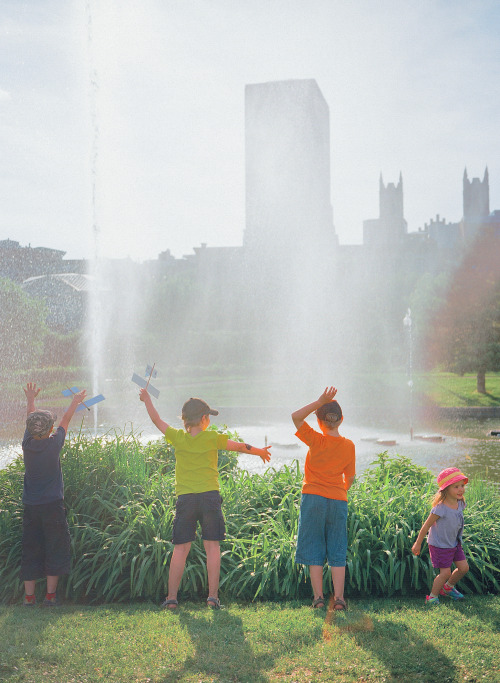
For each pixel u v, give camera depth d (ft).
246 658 12.82
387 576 17.94
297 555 16.66
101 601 17.87
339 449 16.61
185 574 17.76
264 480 23.34
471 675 12.00
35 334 135.33
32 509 17.02
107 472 21.18
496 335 108.27
